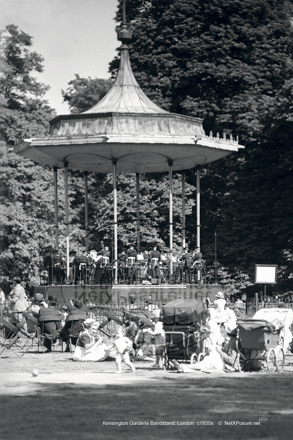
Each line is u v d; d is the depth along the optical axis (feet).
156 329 100.53
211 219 253.65
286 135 228.43
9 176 248.11
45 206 254.47
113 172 163.02
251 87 243.40
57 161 172.24
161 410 67.15
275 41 250.37
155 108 168.04
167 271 160.76
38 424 61.31
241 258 233.55
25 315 116.88
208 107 239.91
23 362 105.09
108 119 157.38
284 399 73.26
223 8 247.70
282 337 106.11
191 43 243.19
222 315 109.60
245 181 236.22
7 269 249.14
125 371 96.27
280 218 226.79
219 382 85.25
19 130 253.24
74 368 98.78
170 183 166.30
